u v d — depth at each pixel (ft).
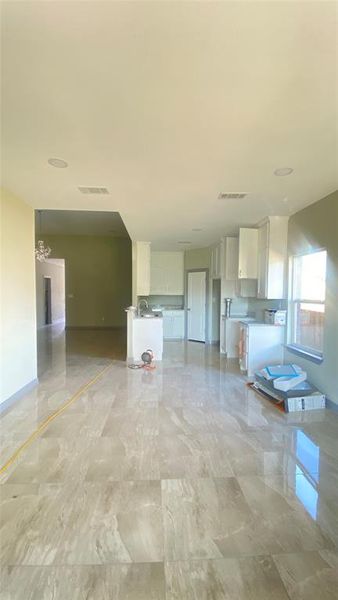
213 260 24.36
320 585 4.79
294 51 4.69
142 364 18.45
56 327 36.24
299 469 7.80
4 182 10.57
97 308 34.63
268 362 16.01
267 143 7.70
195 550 5.40
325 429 10.03
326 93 5.70
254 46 4.61
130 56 4.80
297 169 9.32
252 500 6.65
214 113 6.37
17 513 6.20
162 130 7.07
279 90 5.61
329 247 11.90
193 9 4.03
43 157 8.50
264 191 11.44
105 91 5.64
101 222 26.68
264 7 4.00
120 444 8.95
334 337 11.54
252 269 17.25
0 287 11.23
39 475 7.45
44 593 4.63
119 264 34.50
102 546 5.45
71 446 8.81
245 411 11.44
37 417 10.78
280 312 15.83
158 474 7.54
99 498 6.66
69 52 4.72
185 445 8.93
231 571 5.01
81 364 18.51
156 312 25.43
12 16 4.13
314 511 6.34
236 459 8.23
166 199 12.46
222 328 21.72
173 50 4.69
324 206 12.21
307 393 11.94
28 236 13.55
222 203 13.07
